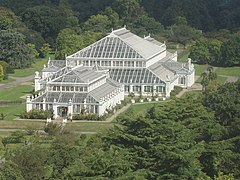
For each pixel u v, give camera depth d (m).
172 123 172.38
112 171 142.00
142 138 165.88
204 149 165.25
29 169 166.50
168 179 152.12
